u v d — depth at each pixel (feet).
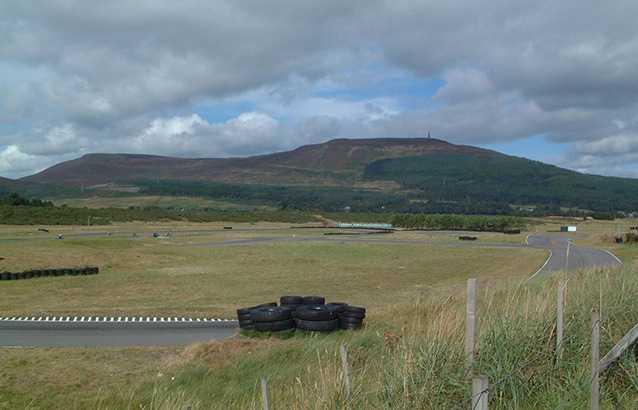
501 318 24.67
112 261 159.22
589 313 26.14
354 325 50.67
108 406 33.17
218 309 78.28
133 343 54.95
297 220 472.44
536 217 579.48
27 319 68.28
